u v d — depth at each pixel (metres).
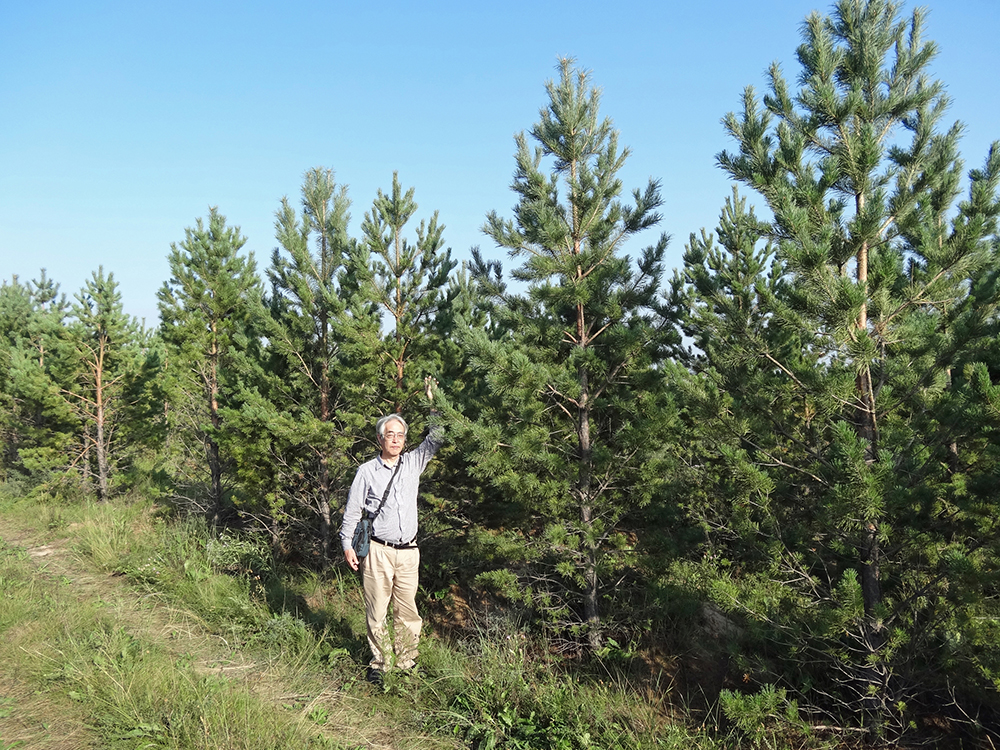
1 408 14.70
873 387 4.70
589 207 5.81
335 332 7.40
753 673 4.92
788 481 4.83
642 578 6.10
